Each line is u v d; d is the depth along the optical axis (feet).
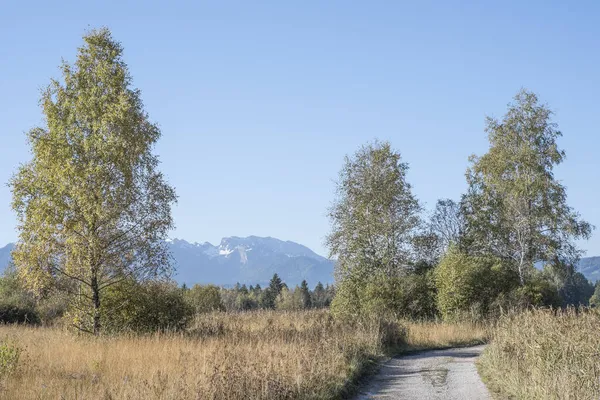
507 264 137.39
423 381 53.83
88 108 85.51
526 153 142.92
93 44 88.94
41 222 81.05
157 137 90.53
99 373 46.09
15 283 138.72
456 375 56.95
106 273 86.07
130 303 84.69
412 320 123.95
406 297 129.29
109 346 61.00
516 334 53.83
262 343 64.49
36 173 83.87
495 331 69.10
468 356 75.97
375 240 136.26
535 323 53.31
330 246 137.80
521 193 141.79
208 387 36.58
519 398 41.24
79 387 39.14
